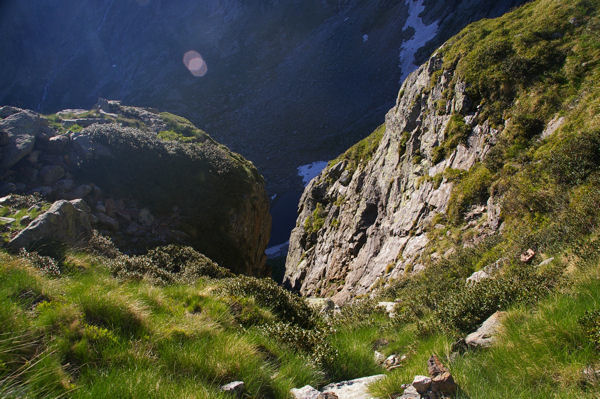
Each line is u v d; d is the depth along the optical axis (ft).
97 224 62.64
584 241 23.82
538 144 49.75
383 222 84.79
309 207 148.46
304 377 18.07
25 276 17.24
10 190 60.75
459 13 493.36
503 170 51.78
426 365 16.60
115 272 29.84
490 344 16.65
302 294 114.21
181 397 12.01
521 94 58.75
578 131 43.47
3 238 40.70
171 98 628.69
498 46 67.51
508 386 13.01
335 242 109.91
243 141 530.68
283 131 533.96
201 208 80.43
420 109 84.94
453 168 64.64
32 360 12.00
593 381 11.53
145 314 17.62
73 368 12.82
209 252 74.23
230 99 610.24
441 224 59.26
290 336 21.67
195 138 111.65
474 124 64.59
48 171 66.69
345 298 83.15
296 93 587.27
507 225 44.65
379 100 516.73
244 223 88.38
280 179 443.32
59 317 14.67
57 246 30.22
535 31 65.16
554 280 20.13
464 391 12.82
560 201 37.35
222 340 17.51
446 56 80.07
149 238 67.67
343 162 142.20
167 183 80.18
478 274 35.81
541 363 13.33
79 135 76.43
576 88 51.60
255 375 15.44
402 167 84.23
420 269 56.49
